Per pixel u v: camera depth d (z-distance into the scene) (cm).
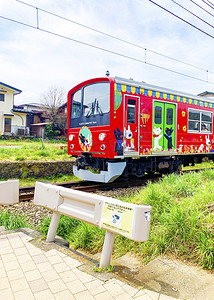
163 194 456
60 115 3284
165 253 328
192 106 946
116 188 759
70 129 852
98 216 282
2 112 2814
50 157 1123
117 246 360
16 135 2839
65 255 299
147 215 248
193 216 350
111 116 683
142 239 244
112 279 252
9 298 217
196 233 328
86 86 784
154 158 871
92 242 386
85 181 838
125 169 787
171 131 862
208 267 287
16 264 276
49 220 445
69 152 857
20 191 704
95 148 737
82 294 225
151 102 789
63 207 327
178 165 981
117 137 694
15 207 552
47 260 287
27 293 224
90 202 294
